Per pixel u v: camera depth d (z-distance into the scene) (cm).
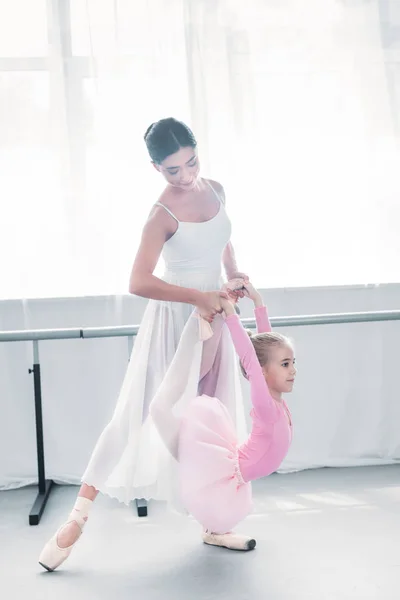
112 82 326
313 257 339
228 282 236
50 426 331
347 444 344
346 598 197
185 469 221
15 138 326
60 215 328
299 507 283
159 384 233
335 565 221
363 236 340
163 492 229
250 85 333
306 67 338
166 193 228
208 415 224
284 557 230
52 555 225
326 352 342
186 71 330
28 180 326
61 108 326
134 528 268
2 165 326
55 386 332
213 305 221
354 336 344
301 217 338
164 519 277
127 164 326
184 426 224
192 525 268
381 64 339
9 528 275
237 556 233
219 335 234
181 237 226
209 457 220
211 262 232
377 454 344
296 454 339
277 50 336
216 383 240
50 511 295
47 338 280
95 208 326
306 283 339
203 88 329
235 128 331
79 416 333
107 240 326
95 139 327
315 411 342
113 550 245
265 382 217
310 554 231
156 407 224
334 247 339
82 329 281
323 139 338
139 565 229
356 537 246
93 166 326
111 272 326
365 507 279
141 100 328
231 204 333
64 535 226
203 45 330
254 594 203
